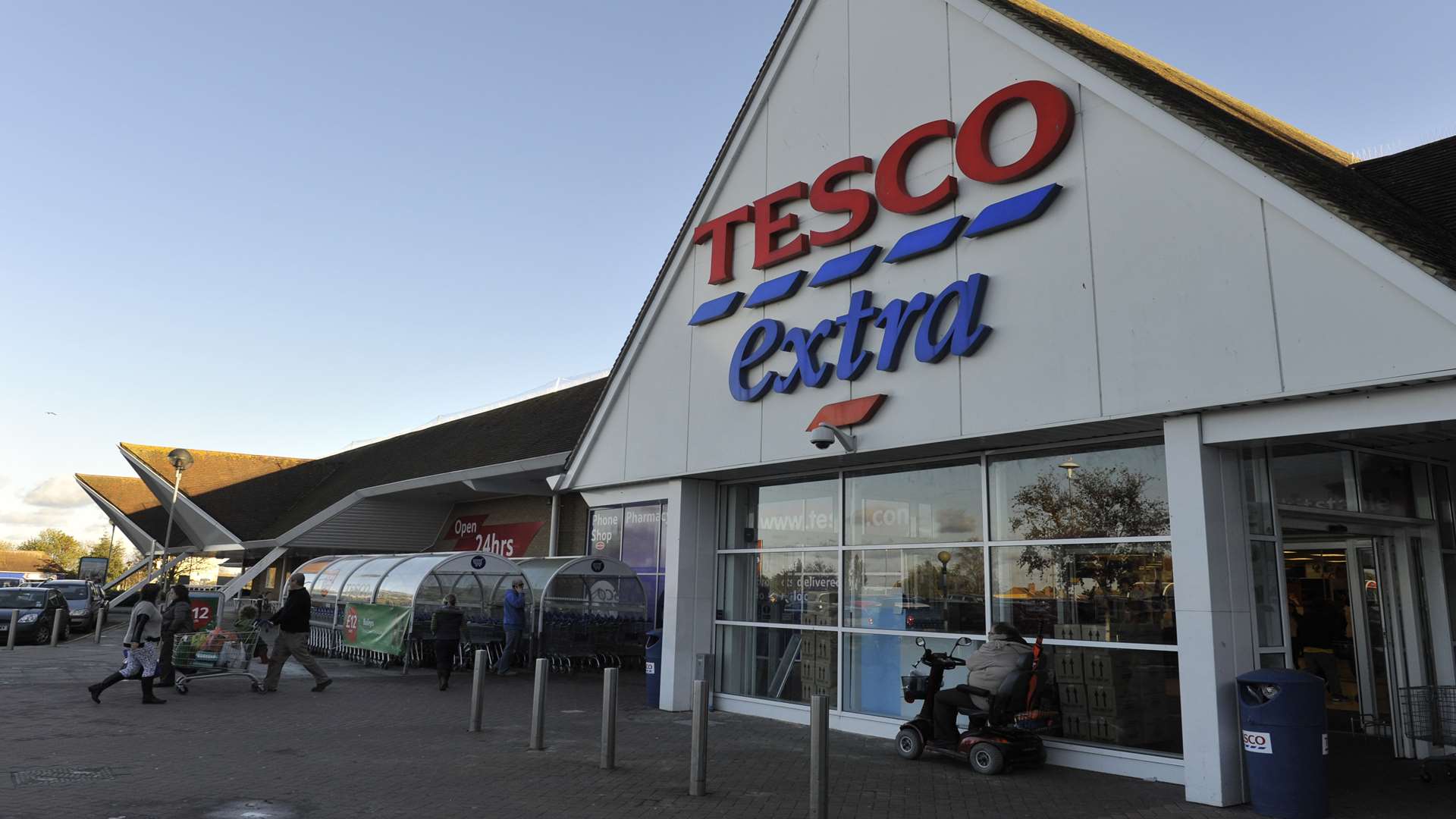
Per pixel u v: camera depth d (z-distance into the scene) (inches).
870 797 312.5
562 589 740.7
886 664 440.5
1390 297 264.7
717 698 523.8
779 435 460.8
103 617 1015.0
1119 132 340.5
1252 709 294.0
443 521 1250.6
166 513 1921.8
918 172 417.1
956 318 382.3
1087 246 343.6
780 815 287.7
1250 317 295.6
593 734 439.5
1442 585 389.7
